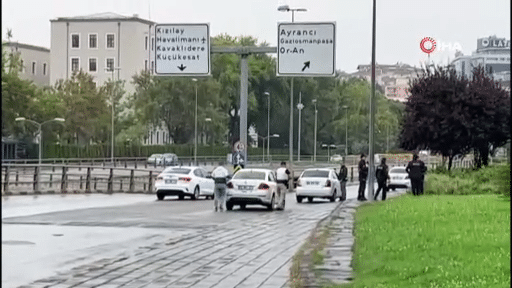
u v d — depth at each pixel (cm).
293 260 2525
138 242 3169
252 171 5925
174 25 6825
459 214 3603
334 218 4472
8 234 3481
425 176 6831
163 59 6850
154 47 6856
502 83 8281
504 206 4034
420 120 7956
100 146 18438
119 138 19625
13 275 2202
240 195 5719
